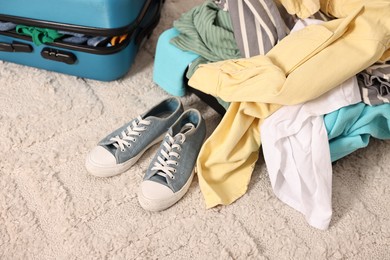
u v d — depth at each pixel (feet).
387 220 2.99
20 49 3.61
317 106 2.78
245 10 3.11
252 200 3.05
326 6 3.18
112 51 3.42
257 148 3.08
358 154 3.35
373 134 2.95
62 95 3.67
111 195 3.04
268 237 2.87
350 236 2.89
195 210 2.98
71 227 2.87
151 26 3.95
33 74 3.81
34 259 2.72
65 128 3.44
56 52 3.51
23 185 3.08
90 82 3.79
